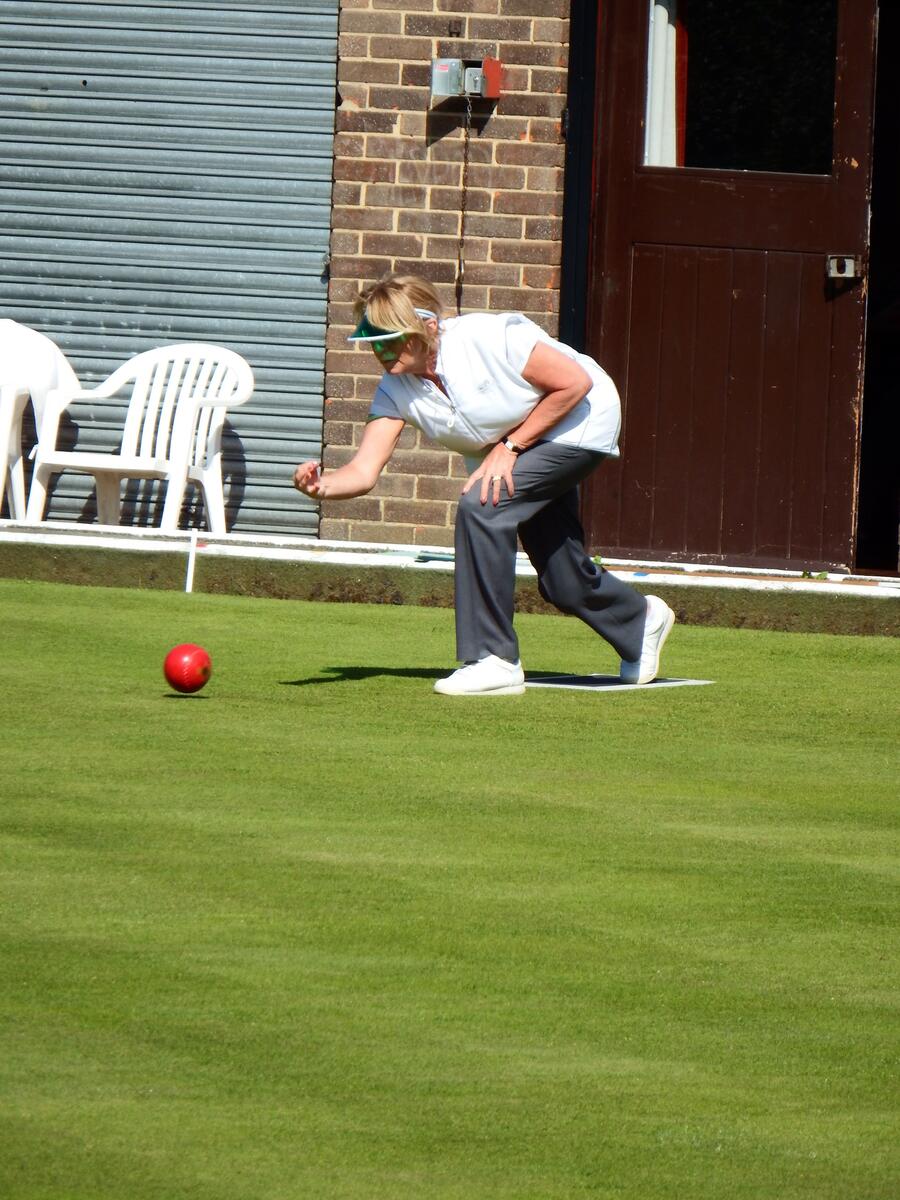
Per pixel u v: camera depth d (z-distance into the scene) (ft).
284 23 103.19
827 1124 23.13
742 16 99.40
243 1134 22.17
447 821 39.06
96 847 35.60
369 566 80.48
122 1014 26.22
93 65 105.09
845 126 99.04
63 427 105.91
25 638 63.98
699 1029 26.53
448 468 101.09
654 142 100.01
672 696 58.39
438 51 100.37
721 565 100.17
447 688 56.65
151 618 70.69
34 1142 21.71
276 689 56.08
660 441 100.27
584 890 33.91
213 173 104.47
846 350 99.50
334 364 102.42
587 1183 21.15
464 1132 22.49
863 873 35.81
